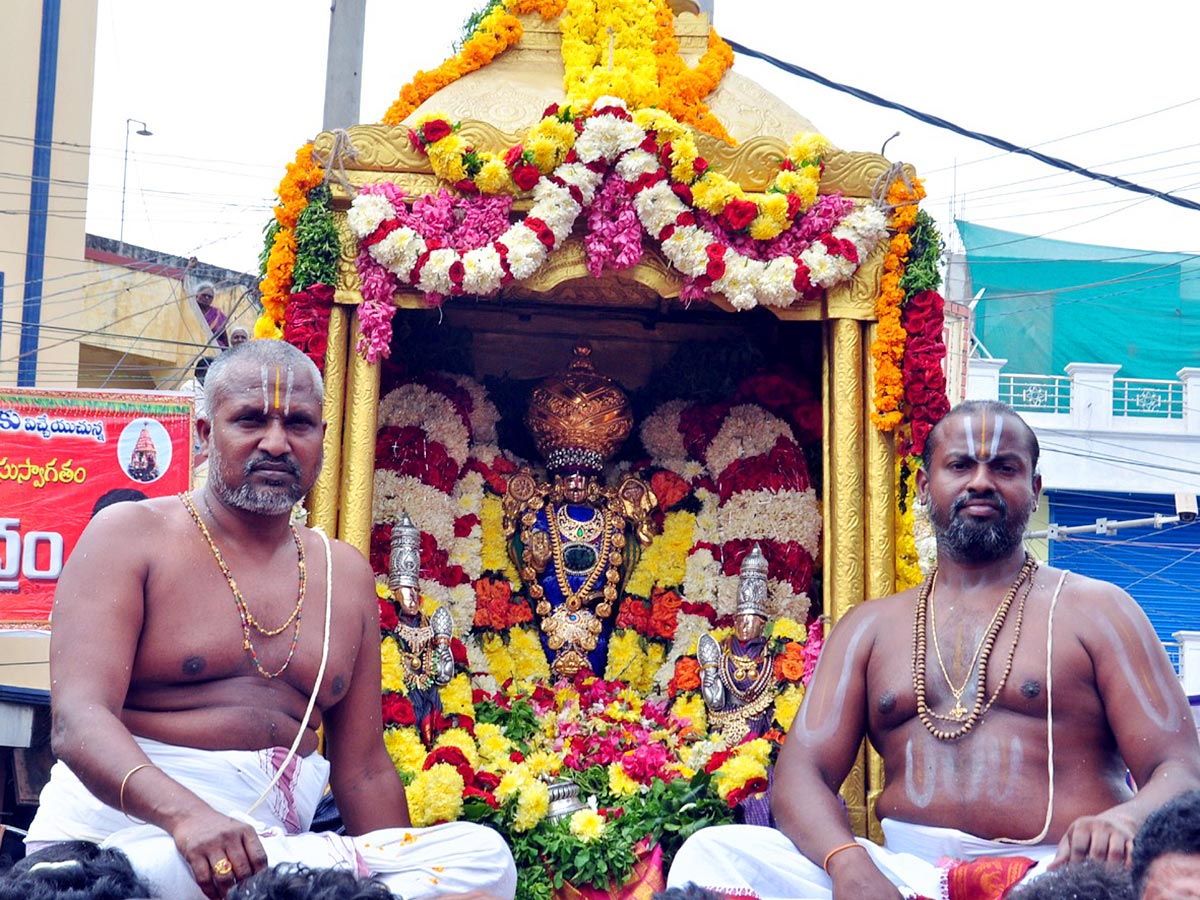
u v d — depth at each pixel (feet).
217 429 13.94
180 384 54.19
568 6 20.12
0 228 48.67
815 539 20.10
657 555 20.75
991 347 62.23
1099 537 58.39
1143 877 9.59
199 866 11.82
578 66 19.52
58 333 49.80
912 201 18.69
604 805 17.61
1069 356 62.39
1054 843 14.01
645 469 21.25
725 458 20.63
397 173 18.35
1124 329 62.23
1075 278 62.39
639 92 19.16
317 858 12.85
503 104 19.26
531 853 16.88
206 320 55.06
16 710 43.24
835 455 18.72
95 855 12.27
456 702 18.78
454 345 21.24
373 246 17.87
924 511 18.29
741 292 18.37
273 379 13.98
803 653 18.78
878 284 18.81
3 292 48.73
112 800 12.30
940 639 14.90
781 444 20.44
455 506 20.16
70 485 38.86
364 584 14.83
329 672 14.23
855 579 18.52
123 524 13.74
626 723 19.07
